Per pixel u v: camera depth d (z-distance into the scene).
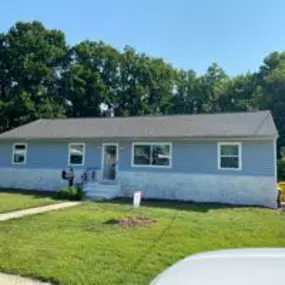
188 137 16.20
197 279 1.94
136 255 6.33
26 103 32.91
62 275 5.28
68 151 19.06
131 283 5.00
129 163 17.59
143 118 20.77
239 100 44.28
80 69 38.47
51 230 8.45
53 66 38.69
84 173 18.20
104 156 18.28
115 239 7.54
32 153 19.95
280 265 2.05
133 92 41.94
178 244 7.18
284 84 34.72
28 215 10.85
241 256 2.27
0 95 35.22
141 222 9.54
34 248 6.74
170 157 16.81
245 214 12.09
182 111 46.62
